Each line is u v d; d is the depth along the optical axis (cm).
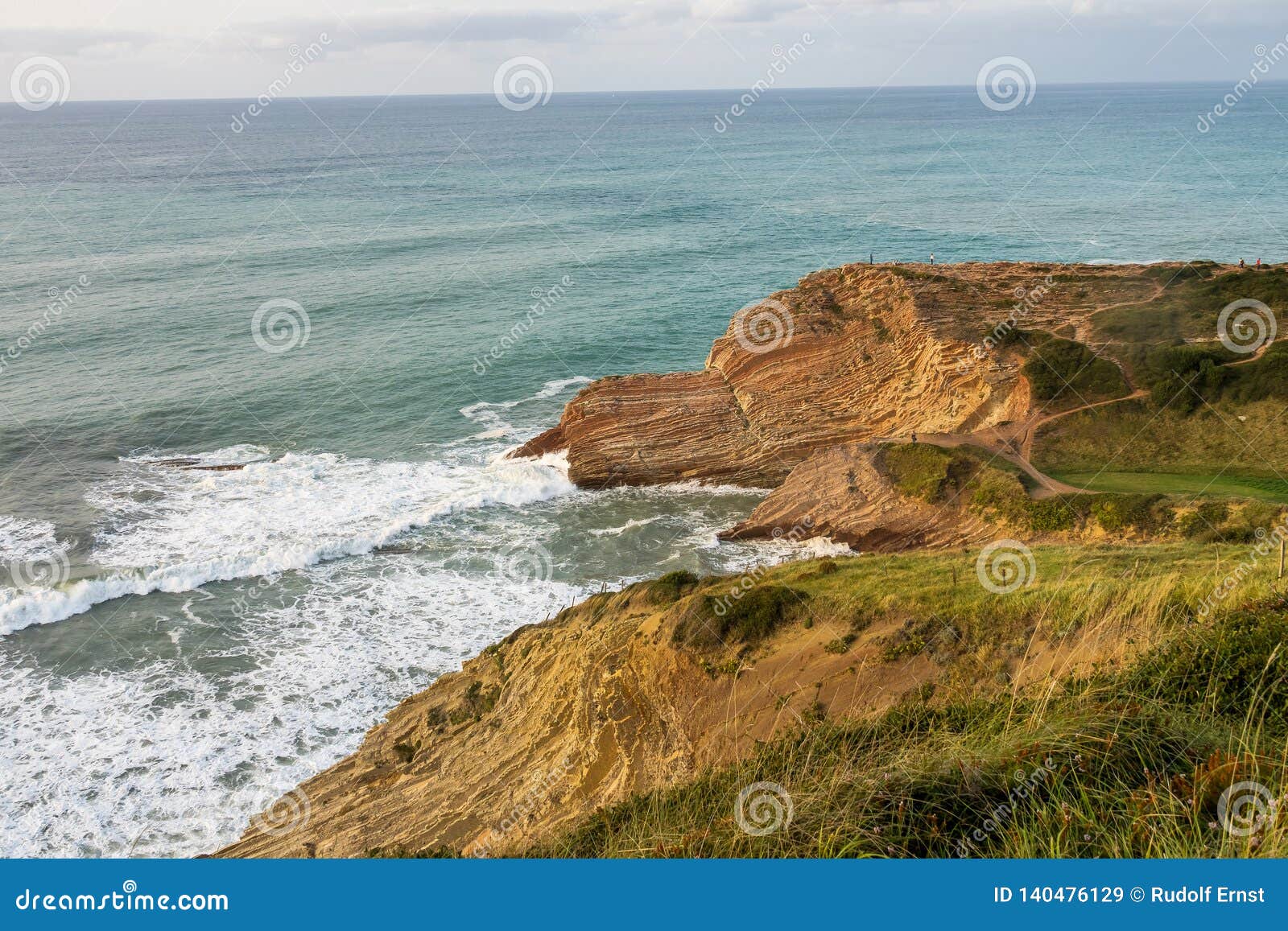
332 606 3475
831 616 2036
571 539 4147
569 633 2645
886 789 795
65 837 2255
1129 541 3409
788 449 4734
